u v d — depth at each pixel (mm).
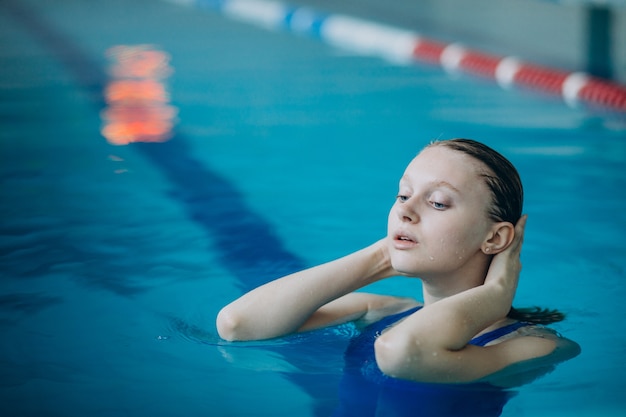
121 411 1828
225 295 2502
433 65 6371
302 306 2117
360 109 4938
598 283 2545
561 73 5656
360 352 2062
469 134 4324
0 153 4105
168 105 5082
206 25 8383
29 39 7551
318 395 1874
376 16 8391
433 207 1905
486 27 7352
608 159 3848
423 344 1820
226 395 1887
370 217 3207
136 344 2164
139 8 9516
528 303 2391
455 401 1823
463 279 1970
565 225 3055
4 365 2053
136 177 3729
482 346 1976
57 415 1813
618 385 1900
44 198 3445
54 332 2246
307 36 7801
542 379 1918
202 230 3088
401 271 1952
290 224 3145
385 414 1784
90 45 7219
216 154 4070
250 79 5828
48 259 2801
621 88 5199
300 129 4488
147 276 2654
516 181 1953
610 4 6211
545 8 6625
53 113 4922
